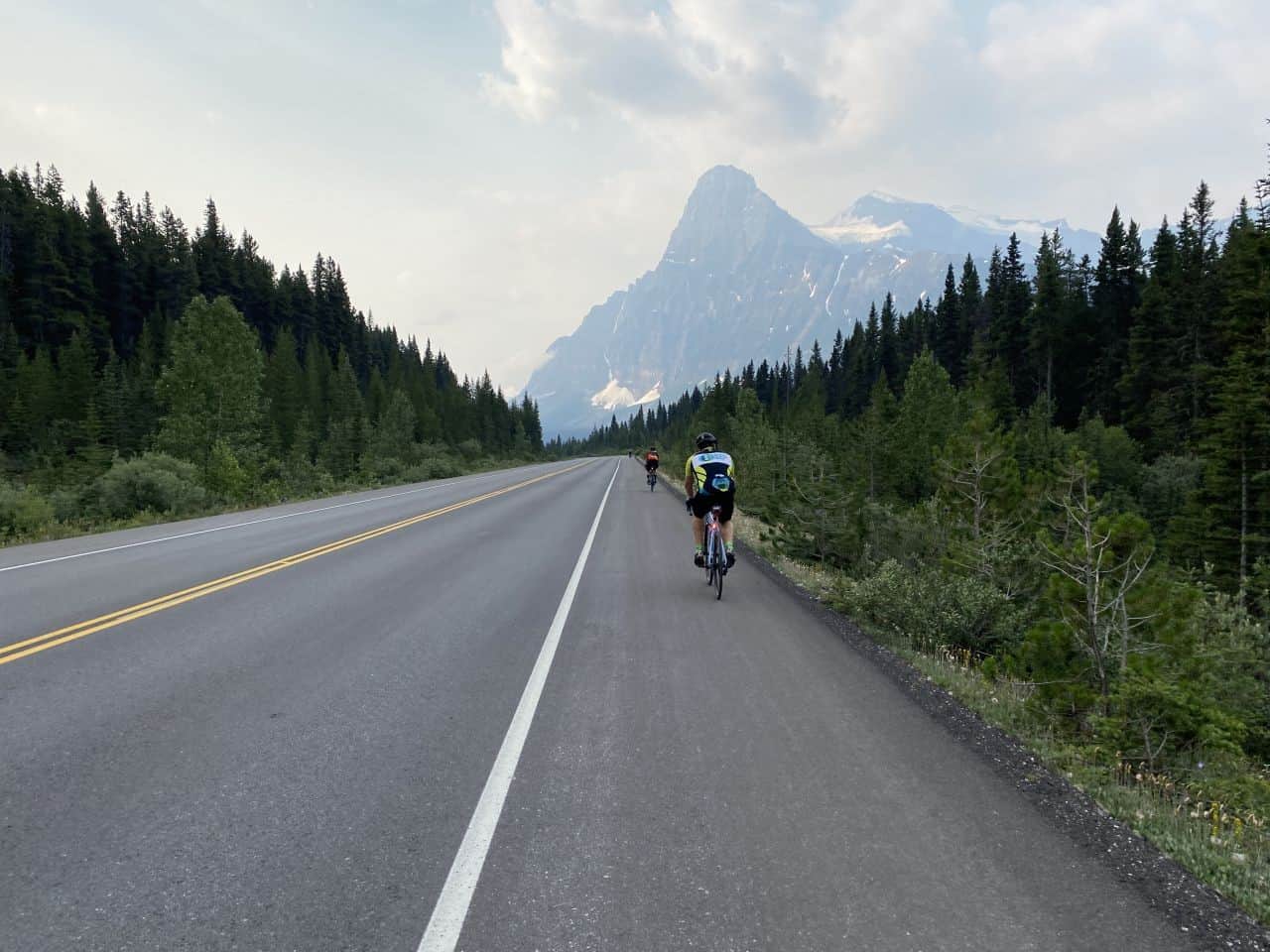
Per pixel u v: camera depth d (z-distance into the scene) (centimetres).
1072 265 9175
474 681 511
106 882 262
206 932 234
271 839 294
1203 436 4188
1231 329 3672
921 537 1124
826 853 287
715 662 570
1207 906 258
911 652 642
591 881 265
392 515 1839
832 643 645
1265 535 2814
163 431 3888
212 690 487
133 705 457
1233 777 397
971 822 317
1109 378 6781
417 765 369
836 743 407
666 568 1047
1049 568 827
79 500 1883
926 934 236
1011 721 464
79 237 9688
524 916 243
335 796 333
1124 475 4162
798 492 1268
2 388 6906
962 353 9225
